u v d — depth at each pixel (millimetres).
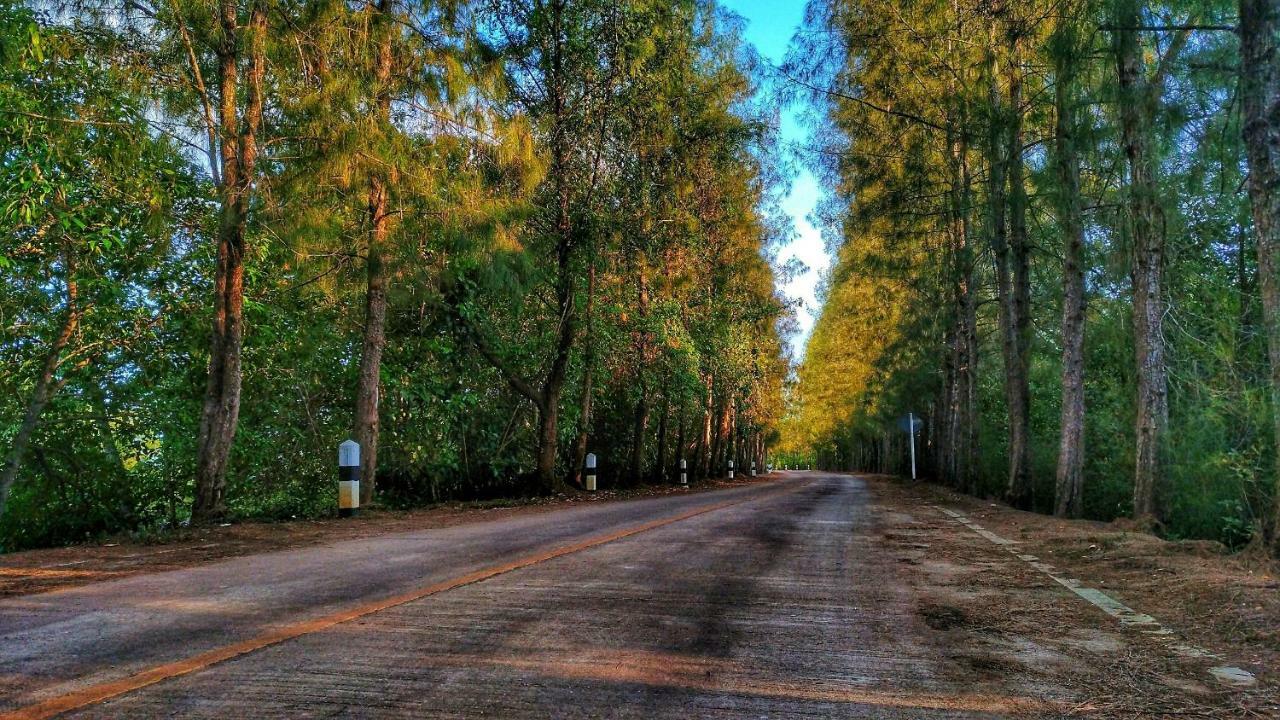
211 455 9945
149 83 9508
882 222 20609
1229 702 2965
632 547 7301
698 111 20750
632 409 27078
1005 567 6668
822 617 4379
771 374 42000
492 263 12938
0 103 8992
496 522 10156
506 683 3027
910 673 3293
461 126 12500
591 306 19547
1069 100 12047
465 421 18062
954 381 26938
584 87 17688
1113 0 9477
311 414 15477
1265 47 6887
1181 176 10961
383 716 2629
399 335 16672
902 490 25562
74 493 12836
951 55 16922
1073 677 3279
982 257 21047
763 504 14609
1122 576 6098
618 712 2721
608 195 18500
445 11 12445
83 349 11422
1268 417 11281
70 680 2998
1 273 10820
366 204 12109
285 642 3619
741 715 2713
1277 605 4535
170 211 10930
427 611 4340
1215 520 12094
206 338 12352
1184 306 13398
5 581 5336
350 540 7934
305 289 13859
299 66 10414
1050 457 21438
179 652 3424
